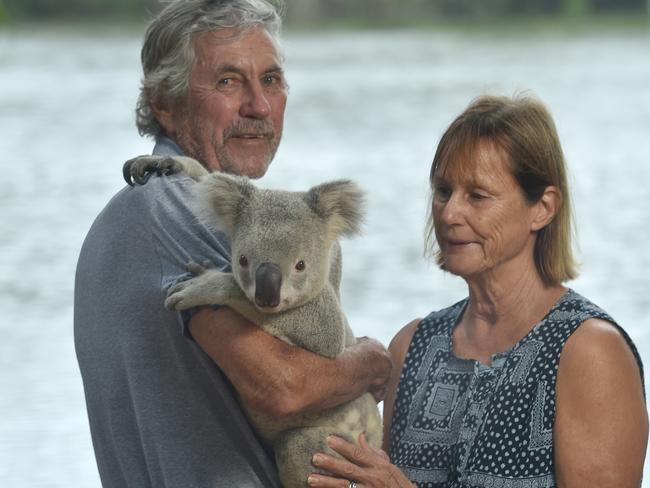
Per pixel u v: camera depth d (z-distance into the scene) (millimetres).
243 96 5898
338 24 90875
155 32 5961
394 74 52656
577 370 5117
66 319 15414
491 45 69938
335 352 5180
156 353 5254
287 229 5016
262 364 5008
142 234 5297
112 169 28547
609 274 17266
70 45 68750
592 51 65250
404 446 5621
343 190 5254
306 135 34000
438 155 5535
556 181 5422
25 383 12320
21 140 34094
